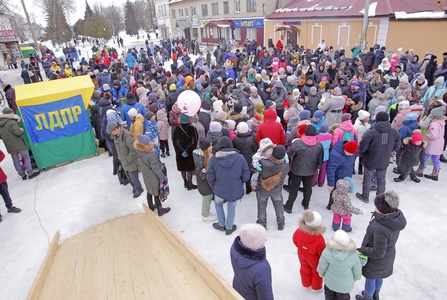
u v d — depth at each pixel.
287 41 28.88
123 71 15.52
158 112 8.82
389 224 3.50
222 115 6.70
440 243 5.23
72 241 5.61
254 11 31.94
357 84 9.33
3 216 6.74
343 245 3.45
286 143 6.80
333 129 6.68
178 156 6.79
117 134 6.53
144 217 6.30
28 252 5.59
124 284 4.20
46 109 8.31
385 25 19.91
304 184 5.98
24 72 19.75
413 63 12.56
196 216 6.29
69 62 27.91
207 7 40.03
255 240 3.00
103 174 8.35
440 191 6.67
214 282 3.80
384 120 5.77
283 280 4.61
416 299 4.25
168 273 4.37
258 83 10.73
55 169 8.76
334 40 24.00
